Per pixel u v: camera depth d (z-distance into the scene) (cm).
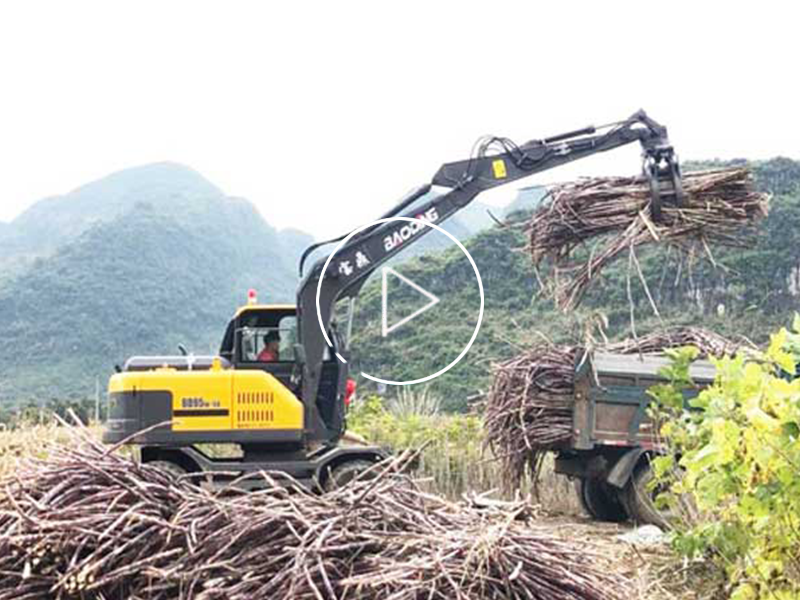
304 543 457
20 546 491
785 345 502
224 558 472
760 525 479
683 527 673
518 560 450
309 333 1048
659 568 711
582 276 923
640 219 910
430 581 425
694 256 941
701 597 649
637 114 1066
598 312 1051
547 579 450
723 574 659
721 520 563
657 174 927
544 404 1046
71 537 493
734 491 475
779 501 458
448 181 1080
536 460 1082
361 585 430
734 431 461
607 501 1114
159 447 993
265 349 1066
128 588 488
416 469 1116
